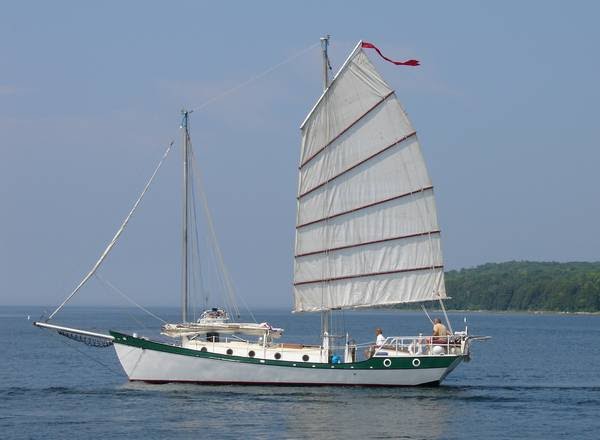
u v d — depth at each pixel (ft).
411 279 197.16
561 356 347.56
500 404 184.44
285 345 197.47
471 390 204.54
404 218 197.57
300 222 200.95
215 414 165.17
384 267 198.08
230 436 147.84
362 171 198.80
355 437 148.25
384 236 198.18
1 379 235.20
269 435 148.66
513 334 555.28
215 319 198.18
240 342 194.90
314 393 186.70
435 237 196.24
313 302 200.75
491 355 351.87
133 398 181.47
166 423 157.69
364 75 197.57
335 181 199.52
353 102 198.29
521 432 155.12
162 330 197.57
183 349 193.06
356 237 199.00
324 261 200.03
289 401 177.68
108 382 226.58
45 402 181.47
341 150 199.21
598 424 163.02
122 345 195.00
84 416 164.66
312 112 198.70
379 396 185.47
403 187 197.47
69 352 341.00
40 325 196.13
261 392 187.01
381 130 197.77
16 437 147.54
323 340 199.11
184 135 206.39
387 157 197.88
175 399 179.63
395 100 196.13
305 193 200.64
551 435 152.97
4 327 614.34
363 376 193.57
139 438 146.61
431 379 196.03
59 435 148.77
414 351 198.80
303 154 199.82
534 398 195.52
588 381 242.78
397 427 156.56
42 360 300.81
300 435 148.87
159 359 194.18
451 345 195.62
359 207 198.80
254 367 192.34
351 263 198.90
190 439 145.69
